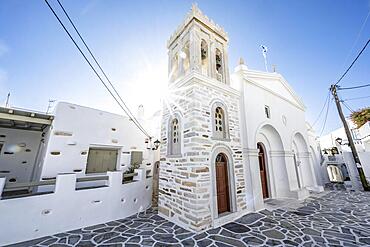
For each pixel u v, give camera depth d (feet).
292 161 32.58
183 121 21.27
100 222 19.16
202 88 21.36
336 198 30.35
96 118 27.22
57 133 22.65
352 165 40.93
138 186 24.61
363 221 19.19
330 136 68.85
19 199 14.96
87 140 25.52
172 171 21.66
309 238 15.14
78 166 23.94
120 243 14.53
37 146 27.86
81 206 18.17
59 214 16.72
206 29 25.43
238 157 23.47
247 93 27.22
